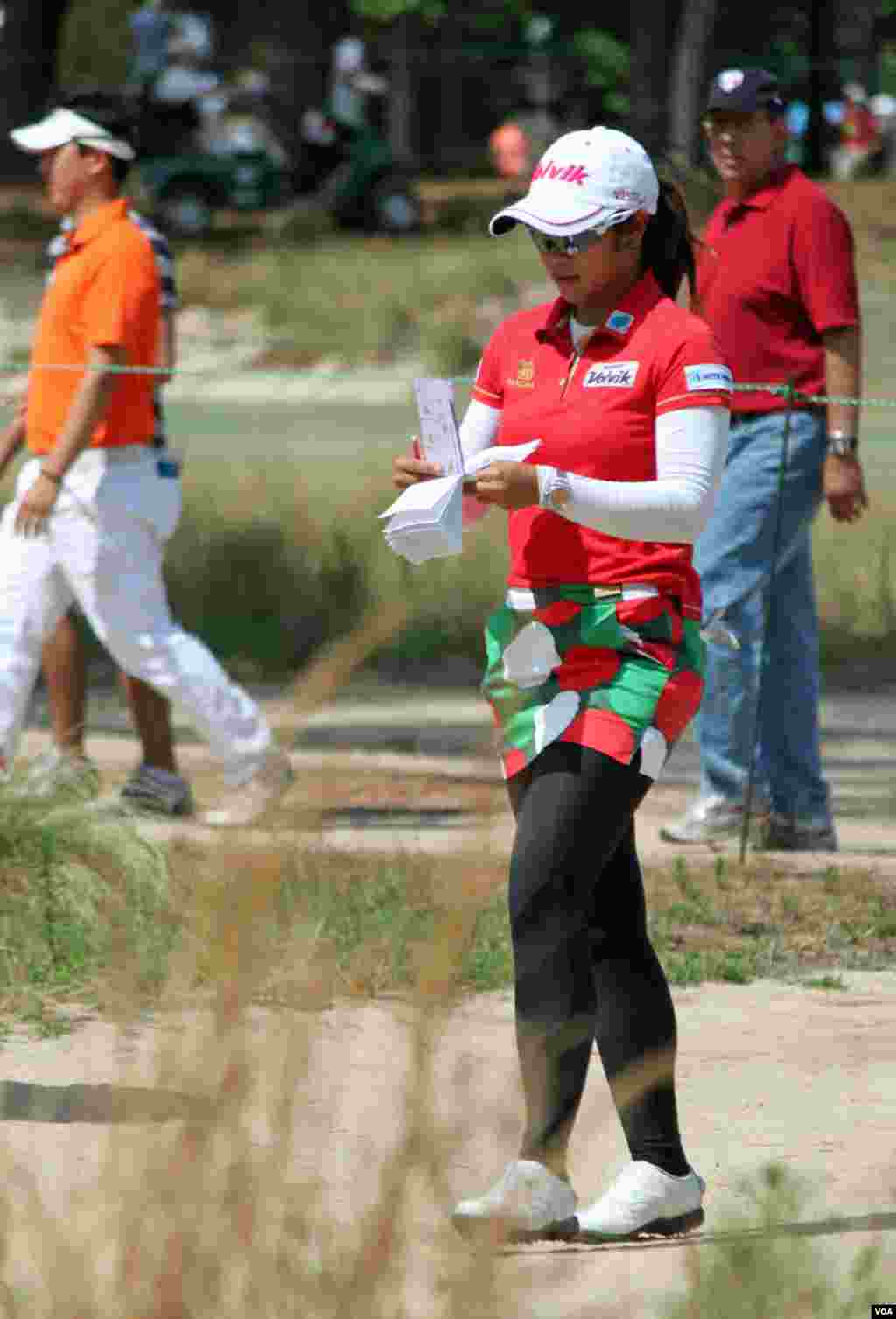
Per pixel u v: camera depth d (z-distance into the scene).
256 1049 8.41
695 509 10.98
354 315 65.06
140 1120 8.52
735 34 102.19
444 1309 8.05
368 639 7.90
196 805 21.61
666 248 11.50
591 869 10.93
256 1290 7.95
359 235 83.00
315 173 83.25
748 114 19.53
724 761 20.53
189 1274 7.99
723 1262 9.77
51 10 94.69
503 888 16.70
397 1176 8.20
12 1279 8.59
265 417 56.09
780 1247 9.88
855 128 91.38
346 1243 8.24
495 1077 12.35
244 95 89.25
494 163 95.75
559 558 11.22
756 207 19.70
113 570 20.41
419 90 101.75
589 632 11.12
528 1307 9.05
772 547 19.84
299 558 36.88
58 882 16.50
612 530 10.97
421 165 97.69
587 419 11.23
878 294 67.12
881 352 59.66
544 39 111.19
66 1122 12.34
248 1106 8.40
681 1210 11.05
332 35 109.19
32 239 81.62
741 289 19.72
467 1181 10.54
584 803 10.92
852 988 16.14
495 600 34.31
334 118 84.00
